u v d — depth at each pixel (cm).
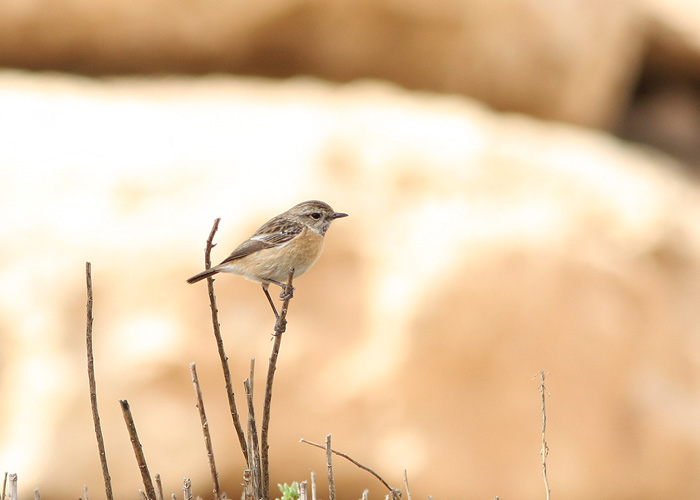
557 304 1548
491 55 2070
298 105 1819
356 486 1477
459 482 1469
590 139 2091
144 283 1505
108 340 1480
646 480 1535
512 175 1700
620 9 2275
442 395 1486
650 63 2570
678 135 2564
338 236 1555
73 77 2008
